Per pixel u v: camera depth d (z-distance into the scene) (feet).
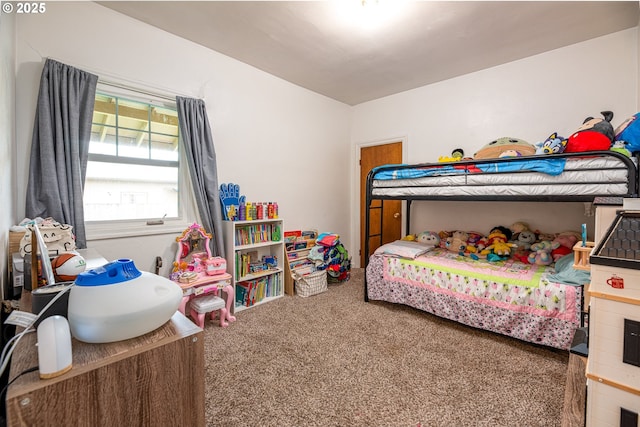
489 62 9.95
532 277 7.07
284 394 5.15
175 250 8.46
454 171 8.07
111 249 7.38
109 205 7.52
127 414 2.30
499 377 5.67
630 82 8.00
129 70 7.47
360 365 6.06
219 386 5.35
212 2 6.85
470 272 7.74
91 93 6.73
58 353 2.02
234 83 9.75
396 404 4.92
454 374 5.77
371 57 9.57
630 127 5.75
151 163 8.22
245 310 9.09
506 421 4.55
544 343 6.56
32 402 1.89
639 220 2.15
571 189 6.35
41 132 6.05
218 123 9.38
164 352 2.49
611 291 1.87
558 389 5.31
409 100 12.56
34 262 3.37
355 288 11.42
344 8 7.02
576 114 8.80
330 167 13.67
